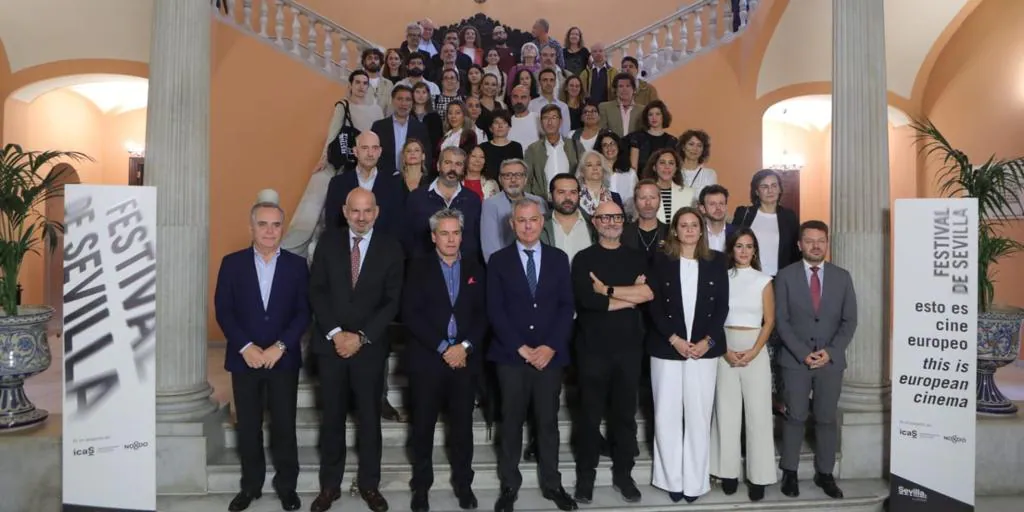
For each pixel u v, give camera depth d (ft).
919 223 12.79
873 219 14.79
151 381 11.91
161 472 12.99
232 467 13.12
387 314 11.94
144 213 11.92
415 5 32.91
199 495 12.96
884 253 14.83
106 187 11.75
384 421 14.75
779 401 14.89
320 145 27.35
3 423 13.20
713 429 13.32
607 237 12.57
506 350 12.06
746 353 12.78
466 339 12.12
